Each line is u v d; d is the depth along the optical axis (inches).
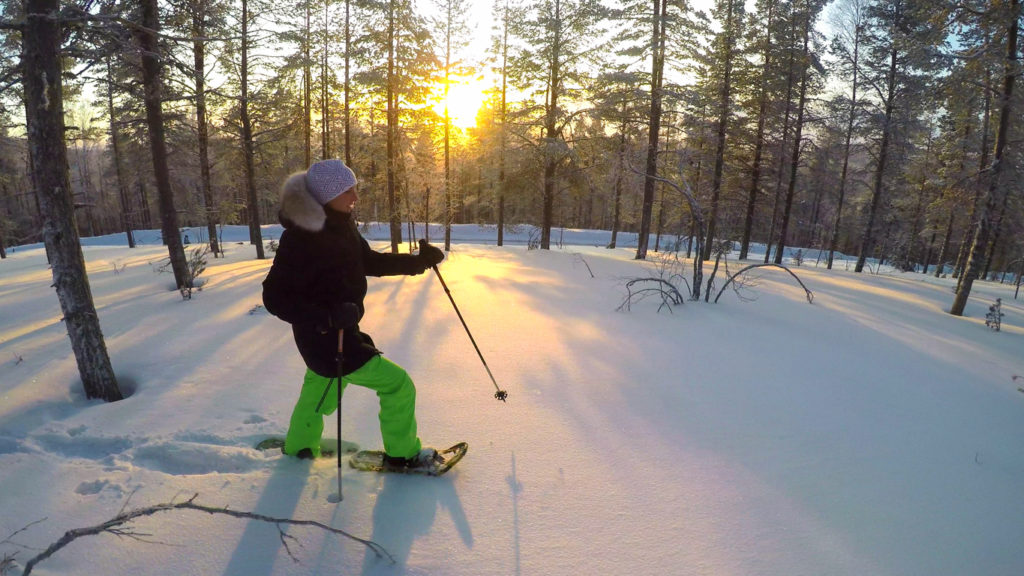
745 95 801.6
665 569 76.1
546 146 795.4
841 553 81.4
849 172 971.9
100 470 98.5
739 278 456.1
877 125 780.6
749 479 103.8
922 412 147.8
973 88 408.8
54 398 139.4
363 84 692.7
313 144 1051.3
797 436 126.2
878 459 115.9
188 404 133.2
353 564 74.9
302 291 90.0
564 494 95.1
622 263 565.0
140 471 97.8
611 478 101.6
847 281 534.3
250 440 113.3
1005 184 378.0
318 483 95.3
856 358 202.4
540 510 89.7
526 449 112.7
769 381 167.3
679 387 157.3
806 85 826.2
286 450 104.4
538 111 848.3
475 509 89.4
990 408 154.3
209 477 96.3
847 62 832.9
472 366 169.9
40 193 133.5
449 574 73.5
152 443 108.4
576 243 1433.3
